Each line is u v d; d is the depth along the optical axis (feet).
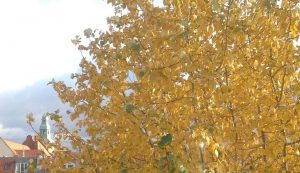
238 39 23.08
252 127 22.85
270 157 22.98
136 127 22.86
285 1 22.93
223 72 23.58
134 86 23.67
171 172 21.08
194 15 22.25
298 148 22.97
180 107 22.98
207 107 22.94
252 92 23.38
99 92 26.30
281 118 22.45
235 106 23.61
